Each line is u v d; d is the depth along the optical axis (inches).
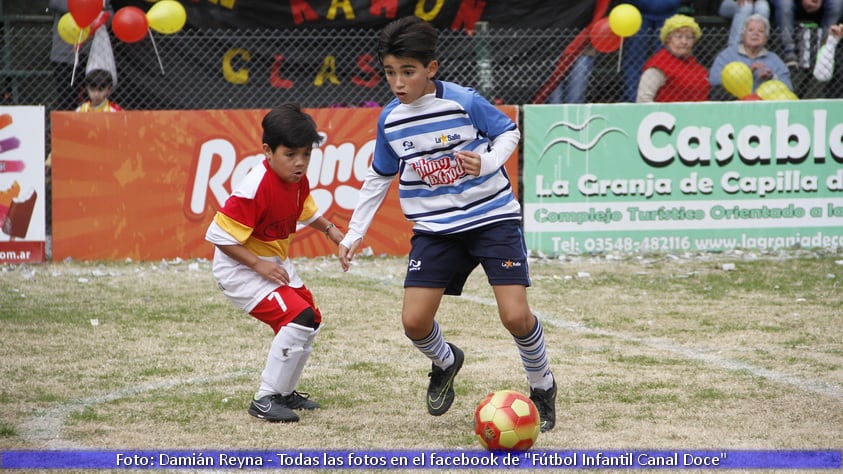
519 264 506.6
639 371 654.5
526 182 1165.7
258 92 1266.0
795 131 1176.8
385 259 1149.7
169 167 1139.9
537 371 520.4
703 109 1168.2
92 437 511.8
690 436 513.3
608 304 890.7
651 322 815.1
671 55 1226.6
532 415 484.4
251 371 656.4
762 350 714.8
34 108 1119.6
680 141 1170.0
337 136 1151.6
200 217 1146.7
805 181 1183.6
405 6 1262.3
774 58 1252.5
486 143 511.2
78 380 629.3
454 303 903.1
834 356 695.1
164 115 1135.0
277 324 547.5
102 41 1202.6
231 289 548.4
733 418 546.0
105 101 1192.8
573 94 1249.4
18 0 1386.6
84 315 837.2
